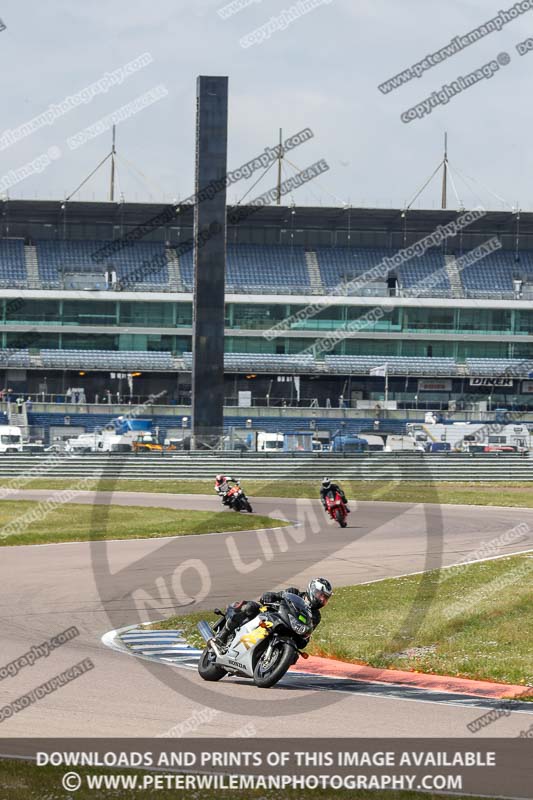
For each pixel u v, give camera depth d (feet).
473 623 120.67
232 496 262.26
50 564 170.19
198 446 395.14
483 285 652.07
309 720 75.97
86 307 618.03
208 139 396.98
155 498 307.99
